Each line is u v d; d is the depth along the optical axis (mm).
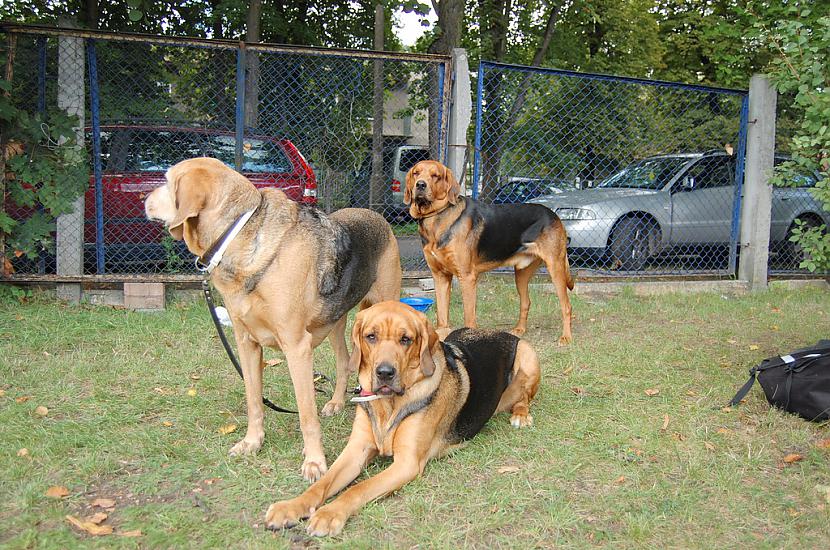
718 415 4258
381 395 3086
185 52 8820
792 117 9078
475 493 3129
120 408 4074
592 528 2867
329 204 9047
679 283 8570
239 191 3211
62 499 2959
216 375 4785
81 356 5020
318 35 13336
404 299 6879
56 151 6574
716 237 9484
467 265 5898
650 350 5785
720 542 2771
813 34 5031
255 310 3262
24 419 3789
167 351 5254
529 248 6172
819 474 3402
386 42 15438
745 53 11812
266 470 3344
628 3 16391
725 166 9602
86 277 6609
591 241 8875
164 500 3008
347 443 3635
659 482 3297
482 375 3781
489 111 9641
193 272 7332
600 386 4836
